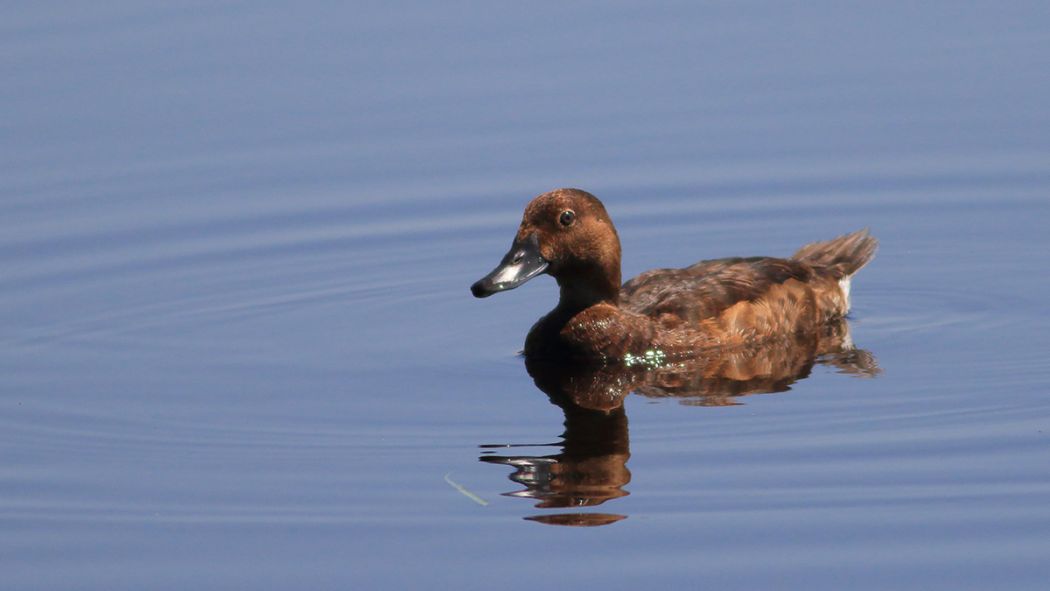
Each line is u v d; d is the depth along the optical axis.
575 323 15.23
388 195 19.38
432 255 18.22
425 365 15.23
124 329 16.38
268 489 12.22
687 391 14.25
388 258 18.19
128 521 11.75
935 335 15.70
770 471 12.23
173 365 15.34
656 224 19.08
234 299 17.22
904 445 12.70
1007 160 19.64
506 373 14.93
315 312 16.94
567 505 11.67
